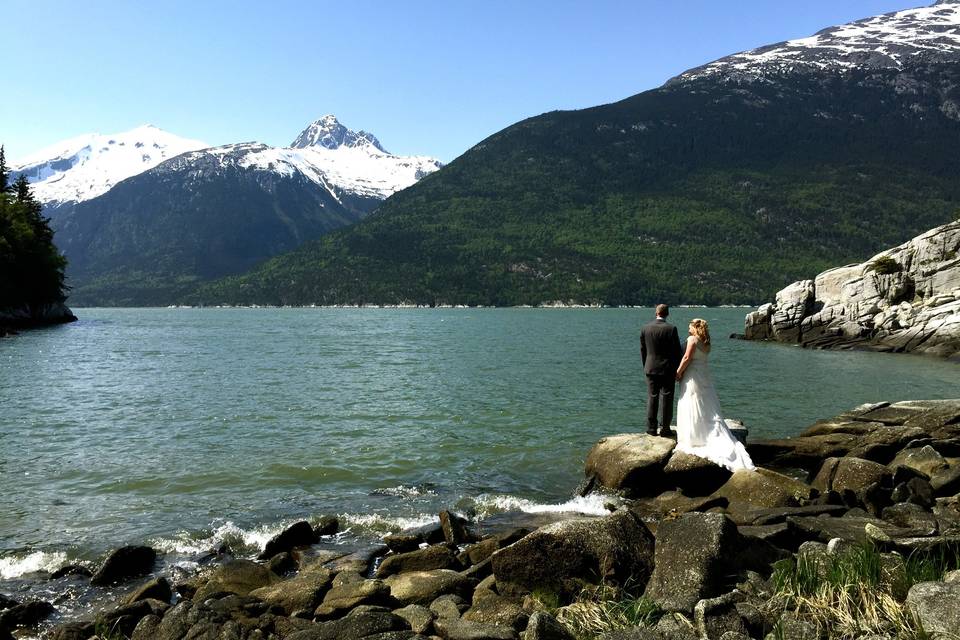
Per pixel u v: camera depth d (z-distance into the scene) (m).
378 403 24.56
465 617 6.86
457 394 27.03
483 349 54.91
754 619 5.77
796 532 8.84
